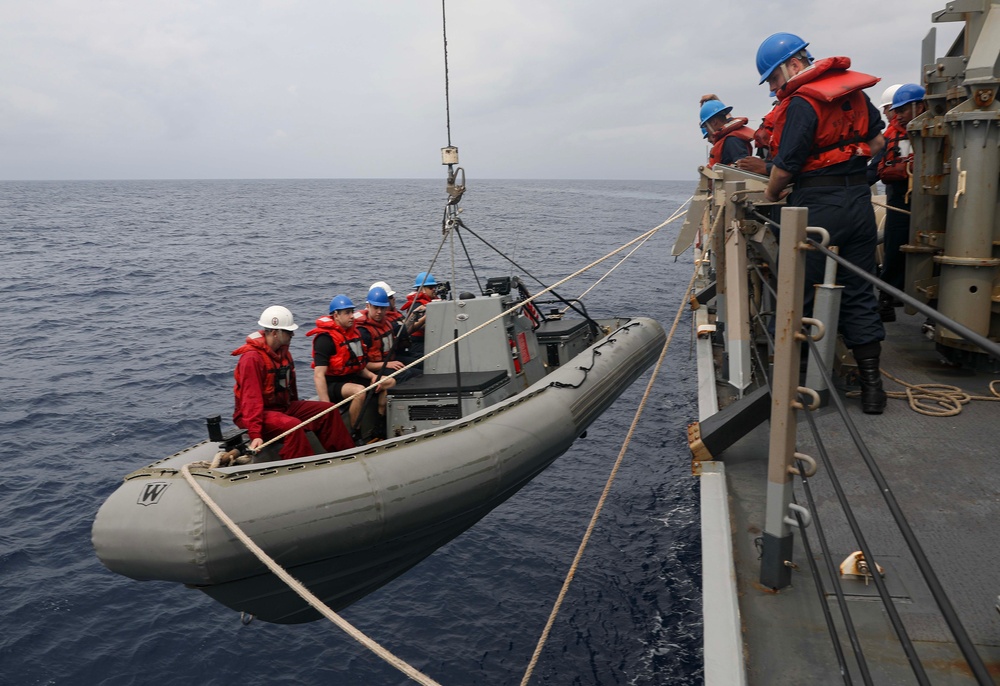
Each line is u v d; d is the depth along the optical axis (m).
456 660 6.36
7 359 15.62
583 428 6.48
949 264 4.09
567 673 6.15
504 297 7.19
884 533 2.62
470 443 5.29
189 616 6.94
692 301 7.59
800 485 2.99
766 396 3.25
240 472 4.31
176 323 19.77
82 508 8.77
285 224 61.19
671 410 12.15
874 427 3.50
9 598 7.07
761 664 2.07
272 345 5.27
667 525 8.48
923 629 2.14
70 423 11.49
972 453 3.15
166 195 135.62
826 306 2.99
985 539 2.52
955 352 4.39
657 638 6.55
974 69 3.83
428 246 41.34
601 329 9.45
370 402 6.54
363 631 6.75
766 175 3.88
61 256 36.28
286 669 6.33
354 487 4.54
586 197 123.19
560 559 7.83
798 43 3.66
